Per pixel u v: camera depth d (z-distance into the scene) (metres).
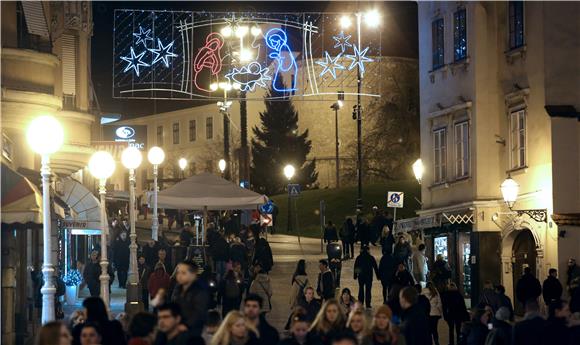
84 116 40.41
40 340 13.30
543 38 38.88
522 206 40.22
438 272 38.28
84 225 42.06
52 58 32.84
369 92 106.94
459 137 44.78
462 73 44.47
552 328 19.86
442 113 45.94
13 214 25.45
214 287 32.78
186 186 43.81
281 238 72.56
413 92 109.38
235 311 16.34
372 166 109.31
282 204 91.31
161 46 52.47
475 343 23.14
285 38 57.47
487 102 42.84
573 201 37.94
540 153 38.97
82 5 41.72
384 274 39.25
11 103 31.59
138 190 129.25
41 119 22.06
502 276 41.66
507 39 41.84
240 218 65.69
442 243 46.72
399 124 108.81
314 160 112.00
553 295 33.41
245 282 40.38
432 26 47.50
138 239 67.00
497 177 42.56
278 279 48.50
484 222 42.12
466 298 43.81
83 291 46.88
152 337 15.77
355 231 58.25
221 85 57.38
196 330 17.23
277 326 34.19
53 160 38.56
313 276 49.53
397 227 50.34
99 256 43.66
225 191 43.81
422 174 48.53
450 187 45.53
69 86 40.84
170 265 42.56
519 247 41.59
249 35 58.69
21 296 30.84
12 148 32.62
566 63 38.66
